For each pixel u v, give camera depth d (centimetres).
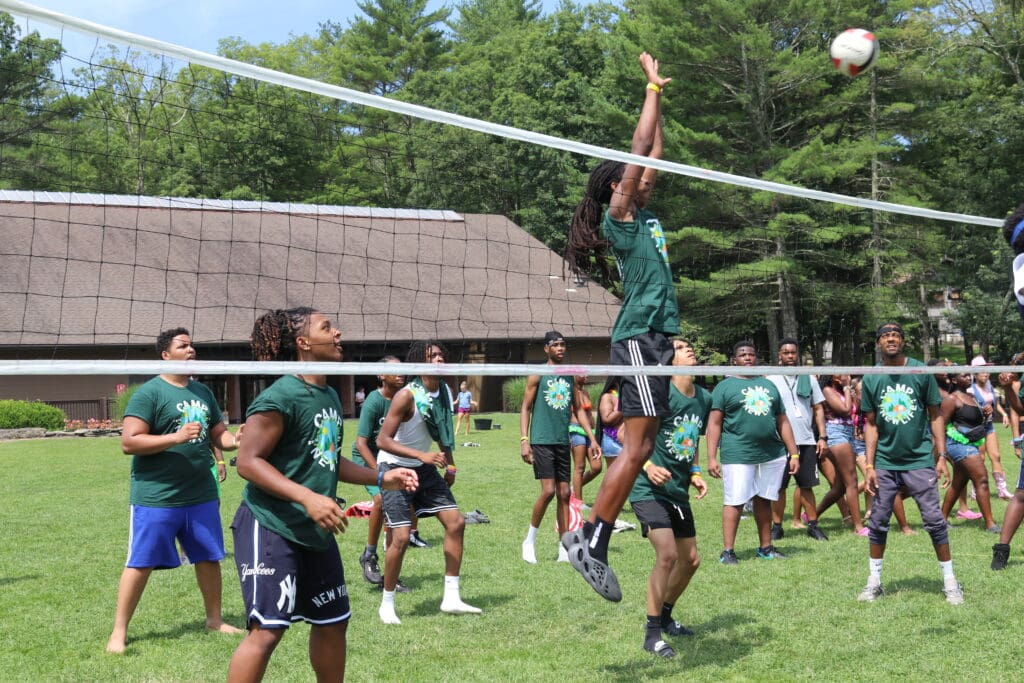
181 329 598
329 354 413
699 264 3444
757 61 3291
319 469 396
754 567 773
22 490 1310
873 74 3350
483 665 525
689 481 575
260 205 2623
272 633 378
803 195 559
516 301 3112
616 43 3662
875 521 657
